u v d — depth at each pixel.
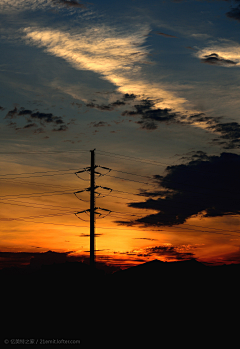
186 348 33.06
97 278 36.72
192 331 37.62
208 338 35.56
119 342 33.53
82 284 40.22
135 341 34.22
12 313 37.94
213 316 43.03
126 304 43.66
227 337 36.16
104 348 32.09
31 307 39.22
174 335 36.44
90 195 37.28
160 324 39.38
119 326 37.03
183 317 42.41
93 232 35.81
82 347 32.44
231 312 44.38
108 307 39.91
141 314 41.53
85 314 36.12
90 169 38.22
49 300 40.50
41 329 34.91
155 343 34.06
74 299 39.50
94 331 34.41
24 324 35.75
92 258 35.19
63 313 37.34
